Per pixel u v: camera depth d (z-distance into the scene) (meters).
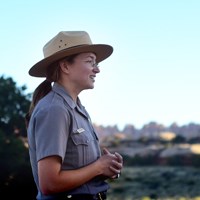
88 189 2.93
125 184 37.25
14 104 24.73
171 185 38.88
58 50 3.10
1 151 21.55
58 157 2.83
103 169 2.94
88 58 3.11
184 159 44.84
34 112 2.98
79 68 3.07
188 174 40.22
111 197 35.66
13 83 25.05
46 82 3.17
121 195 36.19
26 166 18.69
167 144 49.81
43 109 2.92
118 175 3.01
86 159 2.94
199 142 51.28
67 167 2.90
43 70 3.16
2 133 22.77
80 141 2.93
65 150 2.88
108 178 3.01
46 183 2.82
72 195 2.89
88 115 3.18
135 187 37.44
